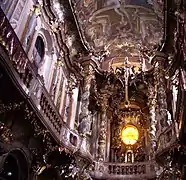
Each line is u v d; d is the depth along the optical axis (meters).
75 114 21.08
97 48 25.88
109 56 26.89
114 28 25.66
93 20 24.70
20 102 11.84
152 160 19.98
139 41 25.62
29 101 12.12
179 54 17.30
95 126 23.77
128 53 26.66
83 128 19.75
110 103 25.22
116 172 20.42
